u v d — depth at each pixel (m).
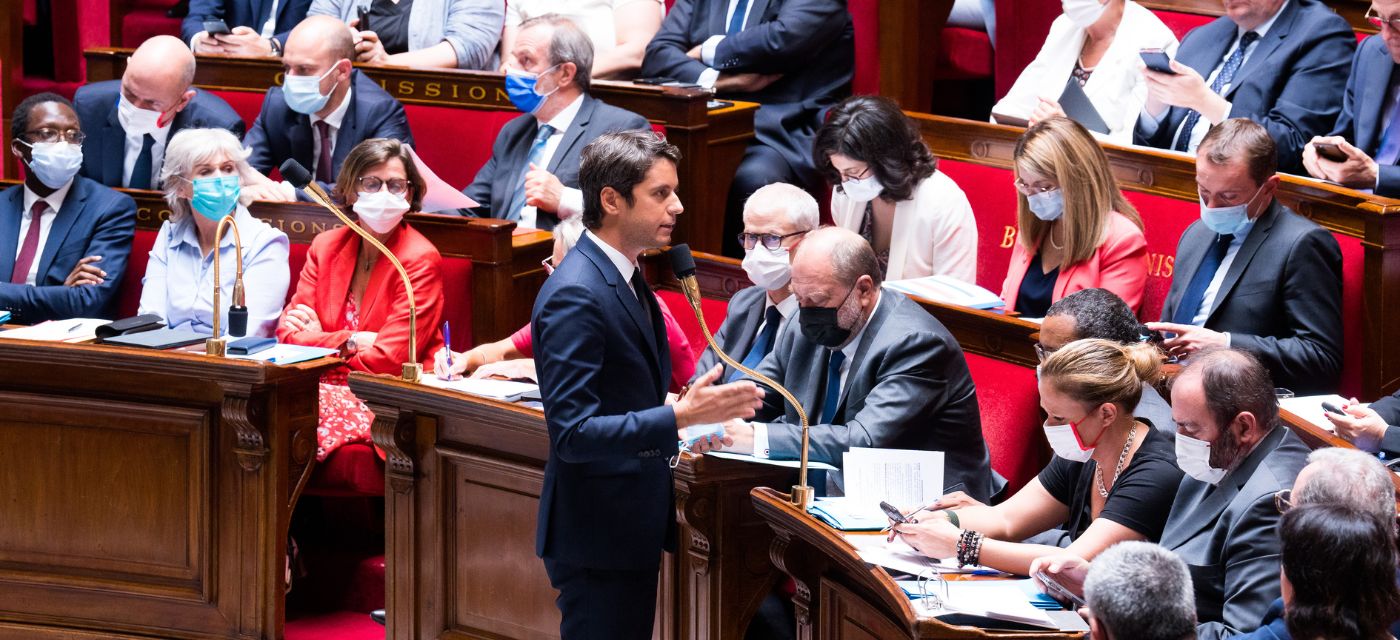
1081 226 14.55
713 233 19.67
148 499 14.09
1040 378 10.53
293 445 13.90
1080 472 11.02
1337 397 12.10
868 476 11.09
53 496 14.34
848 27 20.62
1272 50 16.38
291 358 13.77
